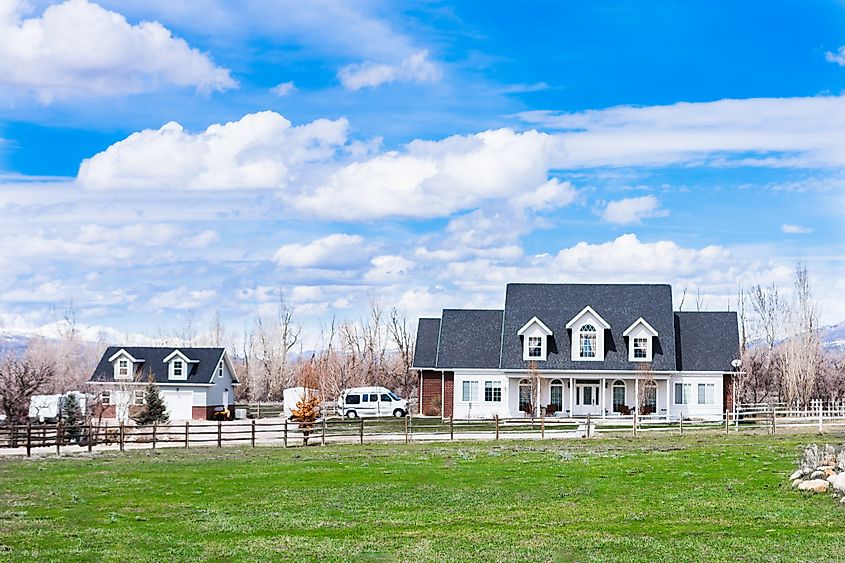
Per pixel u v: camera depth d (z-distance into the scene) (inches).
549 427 2257.6
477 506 1035.9
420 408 2849.4
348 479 1275.8
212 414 3078.2
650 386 2655.0
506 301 2790.4
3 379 2847.0
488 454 1571.1
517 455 1544.0
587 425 2139.5
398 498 1103.0
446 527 912.3
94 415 2824.8
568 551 785.6
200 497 1133.7
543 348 2687.0
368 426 2405.3
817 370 3331.7
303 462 1501.0
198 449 1829.5
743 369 3090.6
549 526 904.3
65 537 880.3
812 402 2689.5
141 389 2997.0
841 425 2192.4
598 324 2687.0
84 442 2007.9
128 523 958.4
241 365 5201.8
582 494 1099.9
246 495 1146.0
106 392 2972.4
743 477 1195.3
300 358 4837.6
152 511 1033.5
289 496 1132.5
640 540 822.5
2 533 902.4
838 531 840.9
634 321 2728.8
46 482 1293.1
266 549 815.1
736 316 2773.1
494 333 2785.4
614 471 1289.4
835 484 1042.1
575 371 2655.0
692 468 1304.1
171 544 844.6
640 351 2679.6
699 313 2795.3
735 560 739.4
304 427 2007.9
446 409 2743.6
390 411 2898.6
